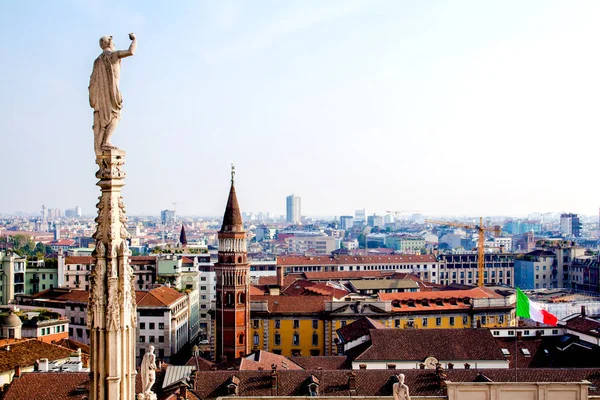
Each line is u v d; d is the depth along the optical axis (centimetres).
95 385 2352
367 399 7531
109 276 2345
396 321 16912
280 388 9200
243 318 15350
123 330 2373
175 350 18062
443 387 9031
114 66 2338
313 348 16662
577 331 13012
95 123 2367
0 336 12762
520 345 12725
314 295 18050
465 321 17388
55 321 14512
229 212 15362
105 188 2380
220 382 9306
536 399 7256
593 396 7506
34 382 8594
